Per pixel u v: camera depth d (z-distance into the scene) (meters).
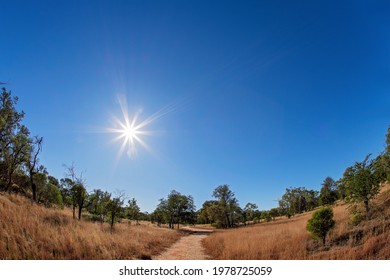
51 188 37.84
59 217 19.58
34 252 9.89
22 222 12.45
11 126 30.86
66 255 10.73
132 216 54.25
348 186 17.05
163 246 22.81
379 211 15.71
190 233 51.22
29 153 33.09
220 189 76.00
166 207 65.44
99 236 14.94
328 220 14.17
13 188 35.59
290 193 82.69
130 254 14.62
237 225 77.06
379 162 16.88
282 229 24.77
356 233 13.55
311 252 13.42
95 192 32.34
